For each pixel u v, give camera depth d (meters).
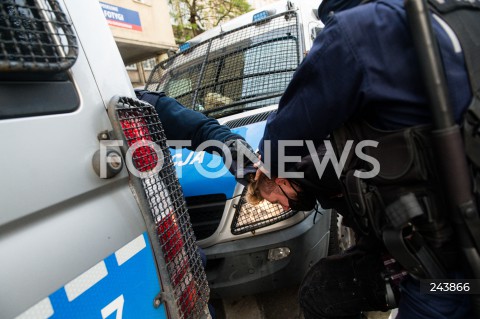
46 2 0.78
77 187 0.78
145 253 0.94
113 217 0.86
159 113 1.51
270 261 1.66
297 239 1.65
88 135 0.83
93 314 0.77
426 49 0.68
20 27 0.72
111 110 0.89
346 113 0.84
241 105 2.49
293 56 2.49
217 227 1.69
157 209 1.00
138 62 10.17
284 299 2.08
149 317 0.94
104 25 0.98
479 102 0.73
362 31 0.76
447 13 0.76
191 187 1.71
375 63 0.75
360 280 1.28
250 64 2.62
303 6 2.81
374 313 1.85
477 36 0.76
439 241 0.79
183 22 10.19
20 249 0.66
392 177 0.81
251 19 3.09
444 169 0.72
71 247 0.75
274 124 1.02
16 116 0.69
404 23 0.73
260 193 1.32
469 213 0.72
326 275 1.38
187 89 2.87
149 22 8.80
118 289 0.85
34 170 0.70
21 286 0.65
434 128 0.72
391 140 0.80
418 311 0.93
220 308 2.08
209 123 1.48
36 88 0.74
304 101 0.89
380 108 0.81
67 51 0.80
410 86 0.75
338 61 0.78
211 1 9.66
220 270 1.70
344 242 2.23
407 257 0.82
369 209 0.88
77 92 0.83
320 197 1.31
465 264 0.76
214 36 3.02
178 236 1.09
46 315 0.68
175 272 1.04
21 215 0.66
